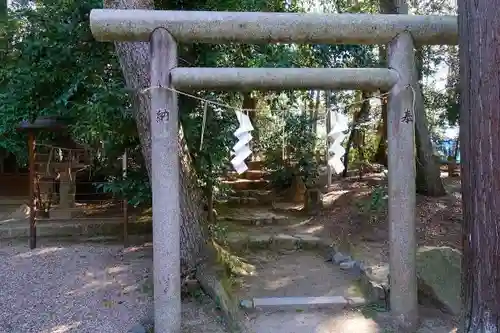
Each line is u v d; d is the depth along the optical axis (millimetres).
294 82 2945
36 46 4438
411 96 3037
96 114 4121
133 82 3885
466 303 2227
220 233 5180
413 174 3070
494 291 2086
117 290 3850
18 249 5094
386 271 4027
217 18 2850
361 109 8141
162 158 2885
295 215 6715
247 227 6117
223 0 4578
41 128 5051
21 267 4453
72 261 4613
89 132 4367
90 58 4570
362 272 4156
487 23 2039
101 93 4137
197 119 4562
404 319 3094
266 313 3494
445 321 3225
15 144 6371
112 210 6434
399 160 3051
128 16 2797
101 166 5793
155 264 2939
